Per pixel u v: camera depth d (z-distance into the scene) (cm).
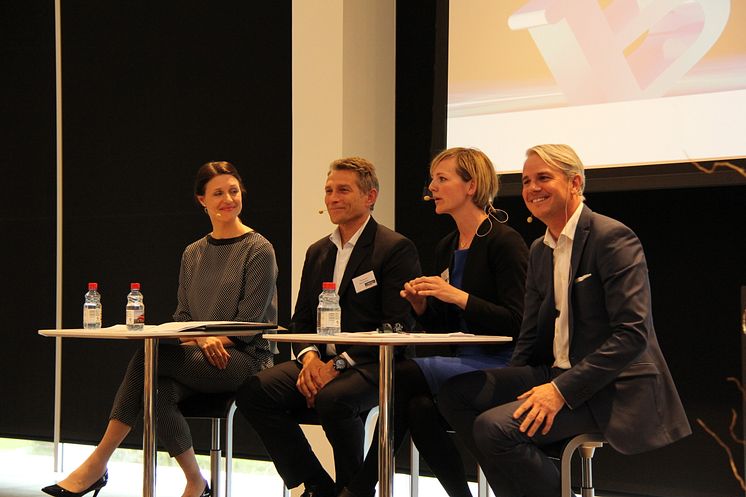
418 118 449
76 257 523
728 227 378
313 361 295
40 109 536
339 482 286
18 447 538
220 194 347
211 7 494
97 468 313
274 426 297
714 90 365
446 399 262
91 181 521
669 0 376
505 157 411
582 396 233
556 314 258
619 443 231
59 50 532
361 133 430
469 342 242
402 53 454
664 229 390
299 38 430
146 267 505
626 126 383
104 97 520
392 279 302
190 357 321
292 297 428
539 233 417
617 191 395
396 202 452
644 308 237
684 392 382
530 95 406
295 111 430
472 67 420
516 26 410
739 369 371
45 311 529
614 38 387
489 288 291
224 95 489
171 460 499
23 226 537
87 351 515
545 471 240
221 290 340
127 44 515
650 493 385
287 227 470
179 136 500
